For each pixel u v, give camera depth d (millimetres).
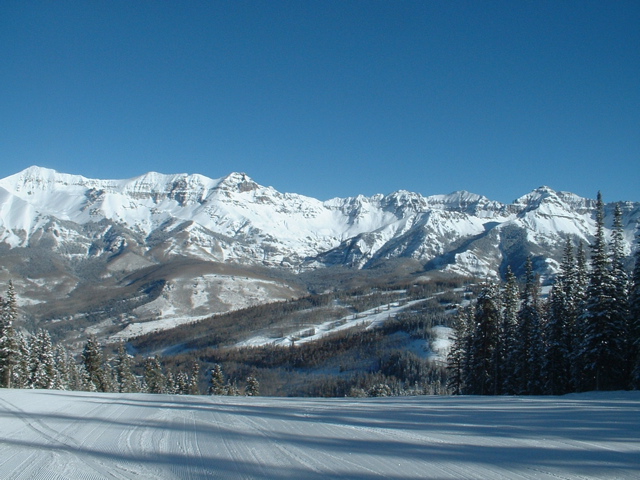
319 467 9641
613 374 42094
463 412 18078
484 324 49438
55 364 68062
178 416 17188
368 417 16734
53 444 12039
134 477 9031
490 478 8891
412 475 9086
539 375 45906
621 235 43344
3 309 54250
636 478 8922
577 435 12953
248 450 11219
